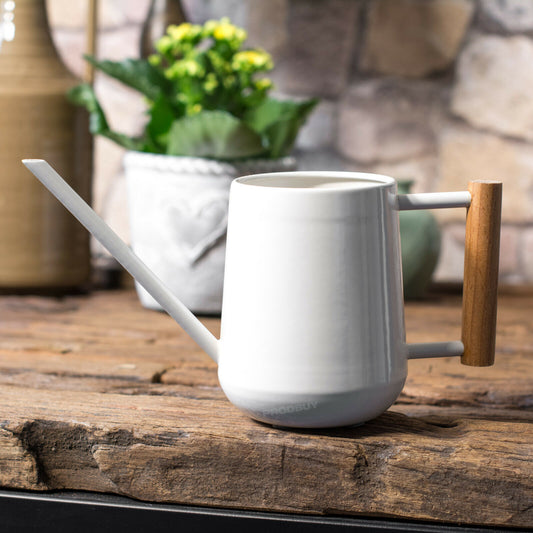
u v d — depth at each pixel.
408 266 1.00
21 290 1.03
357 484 0.54
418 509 0.54
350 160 1.26
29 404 0.61
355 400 0.53
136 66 0.95
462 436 0.57
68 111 0.98
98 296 1.04
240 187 0.54
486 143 1.24
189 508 0.56
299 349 0.52
